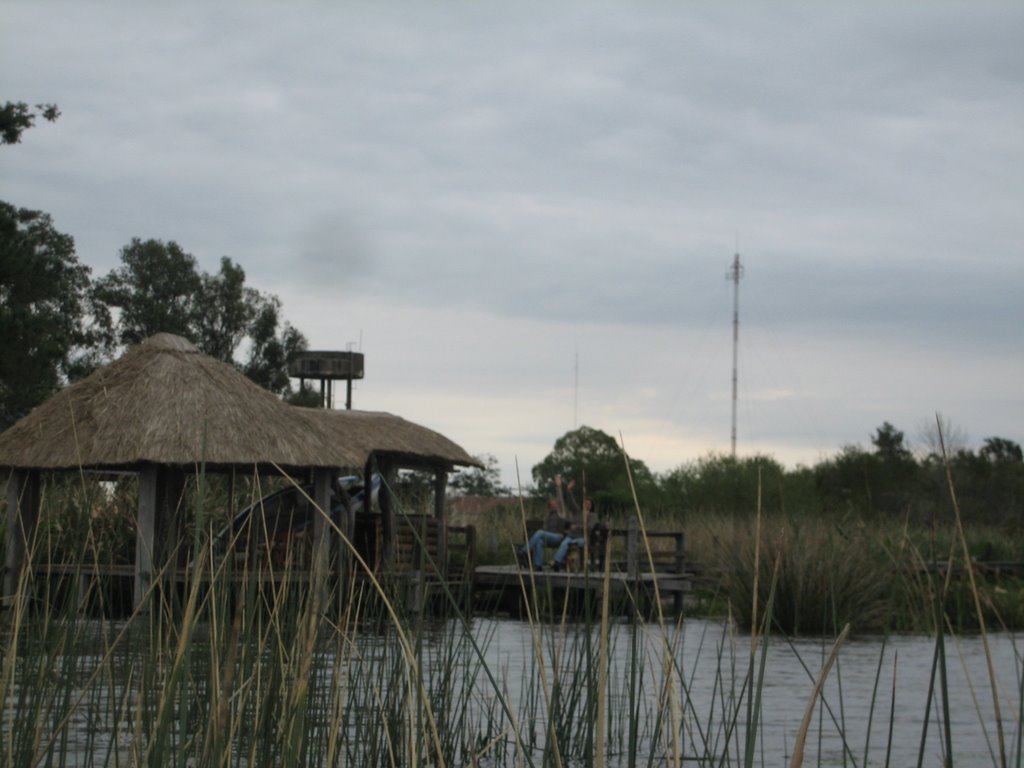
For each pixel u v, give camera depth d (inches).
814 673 407.2
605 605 116.4
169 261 1979.6
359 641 237.8
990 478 1027.3
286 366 2082.9
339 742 189.8
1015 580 735.1
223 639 155.8
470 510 974.4
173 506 592.7
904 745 269.9
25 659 175.3
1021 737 124.6
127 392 613.0
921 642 534.3
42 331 1048.8
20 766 156.2
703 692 343.6
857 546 605.0
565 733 221.1
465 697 229.3
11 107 1061.1
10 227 1088.2
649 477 1307.8
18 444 602.9
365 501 714.8
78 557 187.8
